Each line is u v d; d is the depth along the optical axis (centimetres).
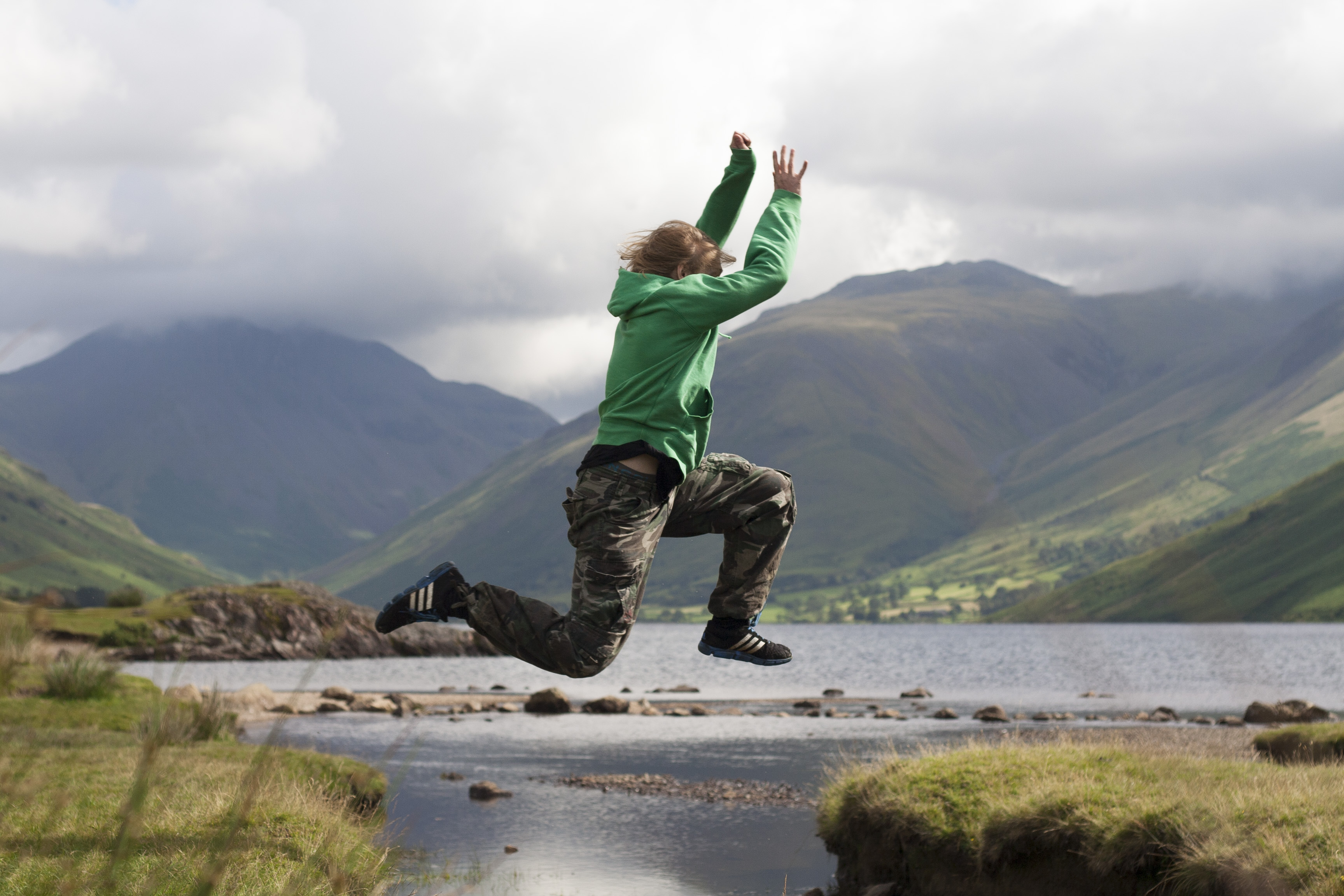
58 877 487
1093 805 775
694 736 2672
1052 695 4241
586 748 2392
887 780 1002
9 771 609
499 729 2841
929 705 3706
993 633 14175
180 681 4484
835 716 3278
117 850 462
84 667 1573
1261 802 674
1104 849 726
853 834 1018
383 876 622
